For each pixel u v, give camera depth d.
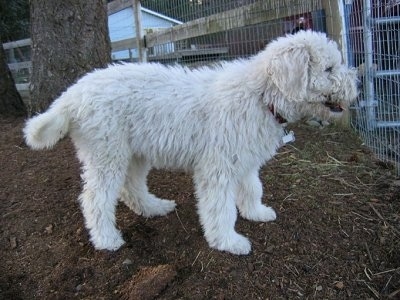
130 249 1.10
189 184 1.39
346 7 1.70
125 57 3.28
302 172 1.41
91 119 1.02
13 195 1.37
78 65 1.82
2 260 1.13
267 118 1.00
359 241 1.10
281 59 0.94
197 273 1.01
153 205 1.24
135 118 1.03
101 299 0.99
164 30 2.51
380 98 1.62
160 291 0.98
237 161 1.01
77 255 1.11
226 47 2.08
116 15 3.51
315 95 0.99
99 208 1.08
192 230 1.16
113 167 1.05
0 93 2.32
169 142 1.03
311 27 1.79
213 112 1.01
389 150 1.53
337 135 1.69
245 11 1.96
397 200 1.25
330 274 1.02
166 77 1.06
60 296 1.01
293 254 1.06
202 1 2.33
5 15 5.82
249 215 1.17
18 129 1.94
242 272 1.01
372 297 0.97
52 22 1.79
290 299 0.96
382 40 1.61
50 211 1.28
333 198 1.26
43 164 1.56
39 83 1.86
